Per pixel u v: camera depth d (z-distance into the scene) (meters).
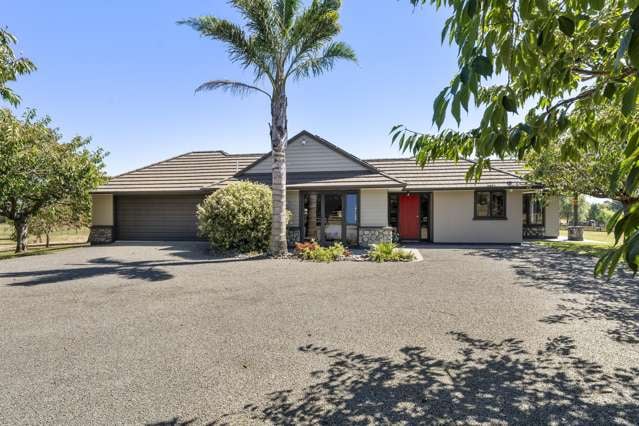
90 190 17.03
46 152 14.98
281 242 12.45
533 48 1.83
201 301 6.68
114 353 4.30
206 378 3.64
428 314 5.79
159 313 5.93
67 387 3.47
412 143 3.52
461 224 17.25
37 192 14.84
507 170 19.02
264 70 12.19
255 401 3.20
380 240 15.60
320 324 5.34
